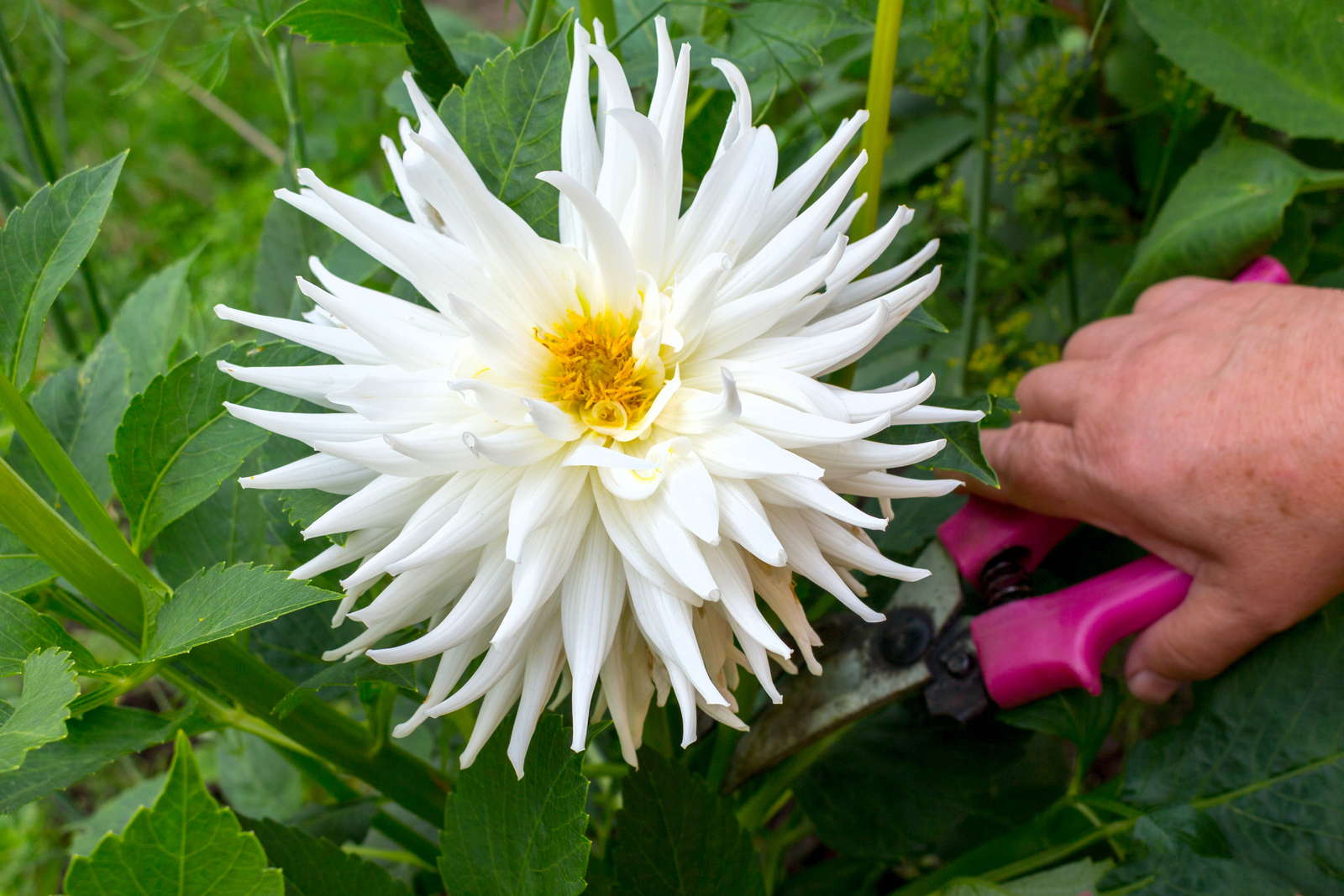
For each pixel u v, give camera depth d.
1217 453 0.23
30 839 0.43
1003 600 0.27
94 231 0.21
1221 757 0.27
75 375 0.27
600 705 0.22
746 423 0.17
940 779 0.30
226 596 0.18
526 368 0.18
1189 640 0.26
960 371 0.39
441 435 0.17
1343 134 0.31
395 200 0.25
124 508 0.22
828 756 0.30
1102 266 0.43
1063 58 0.37
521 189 0.21
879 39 0.23
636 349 0.18
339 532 0.18
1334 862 0.25
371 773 0.27
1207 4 0.33
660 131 0.18
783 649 0.17
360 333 0.18
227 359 0.22
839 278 0.19
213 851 0.16
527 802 0.21
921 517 0.29
